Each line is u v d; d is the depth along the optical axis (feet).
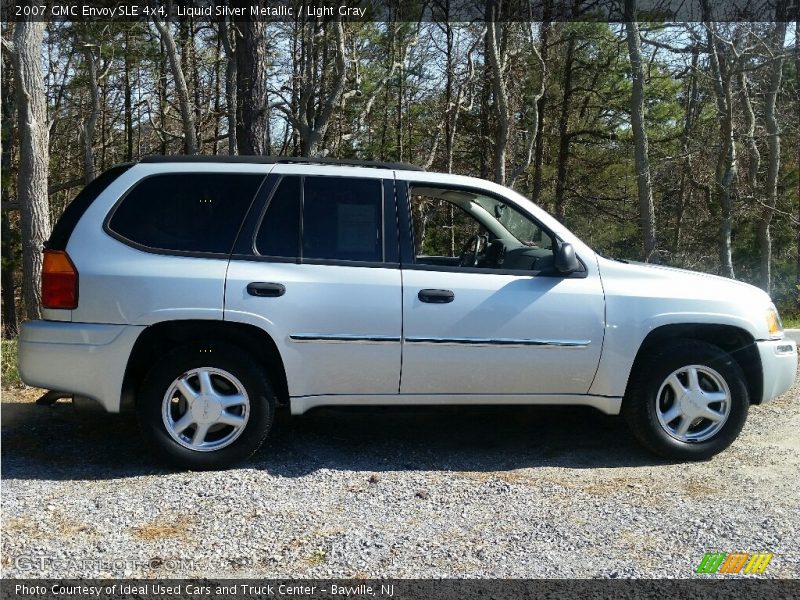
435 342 15.62
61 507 13.24
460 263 17.84
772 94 63.41
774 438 18.17
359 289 15.46
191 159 15.89
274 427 18.40
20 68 38.58
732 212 61.11
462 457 16.66
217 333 15.52
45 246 15.44
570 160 86.58
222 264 15.16
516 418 19.77
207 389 15.12
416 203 17.74
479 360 15.84
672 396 16.58
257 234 15.46
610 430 18.84
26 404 19.52
